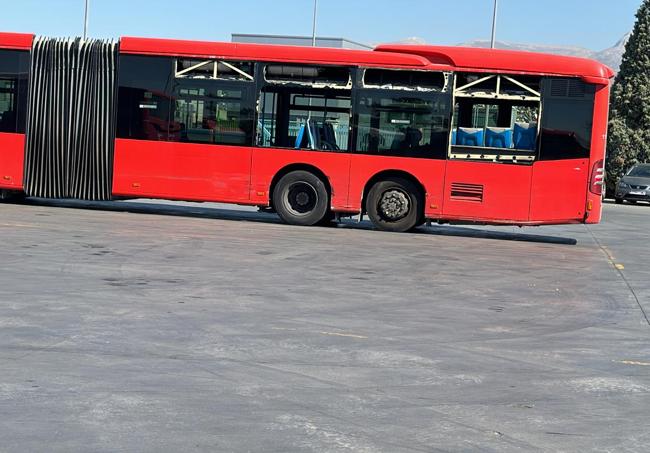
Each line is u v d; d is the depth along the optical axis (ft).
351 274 41.88
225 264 42.65
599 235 73.00
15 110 65.05
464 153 61.57
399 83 62.03
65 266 39.47
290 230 59.88
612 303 37.78
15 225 53.52
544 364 25.93
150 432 18.26
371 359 25.50
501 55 61.31
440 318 32.42
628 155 168.86
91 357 24.27
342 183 62.54
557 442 18.66
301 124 62.90
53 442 17.44
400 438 18.48
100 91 64.28
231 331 28.35
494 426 19.61
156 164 63.77
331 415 19.93
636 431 19.66
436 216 61.93
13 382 21.54
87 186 64.44
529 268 47.85
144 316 29.96
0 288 33.60
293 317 31.12
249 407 20.30
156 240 50.19
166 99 63.67
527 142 61.11
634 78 174.29
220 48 63.16
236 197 63.26
